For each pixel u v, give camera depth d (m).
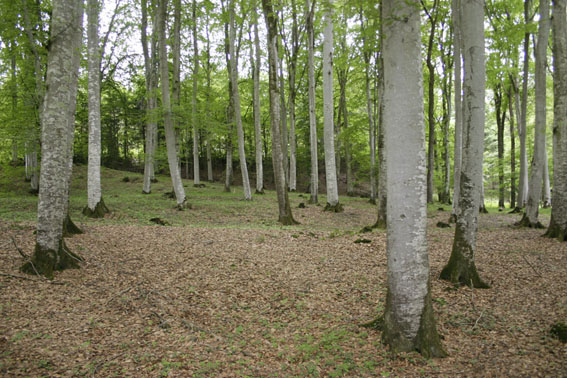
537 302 5.87
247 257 8.75
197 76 23.97
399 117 4.31
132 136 35.72
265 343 4.86
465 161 6.82
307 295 6.59
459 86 13.40
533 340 4.66
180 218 14.97
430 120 19.55
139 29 22.05
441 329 5.12
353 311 5.87
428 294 4.52
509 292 6.39
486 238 11.06
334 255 9.07
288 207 14.89
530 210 13.47
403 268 4.45
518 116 19.84
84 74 20.20
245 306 6.14
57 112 6.70
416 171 4.34
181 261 8.25
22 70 15.56
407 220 4.39
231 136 25.00
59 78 6.64
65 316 5.22
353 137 26.53
